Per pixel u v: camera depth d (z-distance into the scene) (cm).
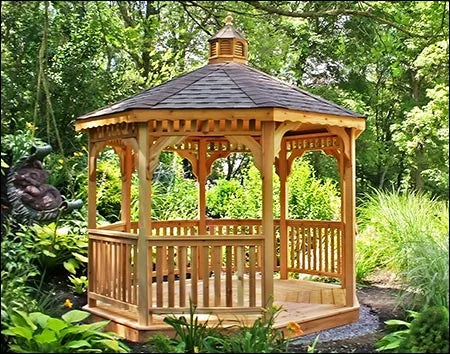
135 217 995
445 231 792
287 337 575
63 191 965
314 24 1515
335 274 776
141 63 1325
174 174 1224
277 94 614
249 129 572
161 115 563
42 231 780
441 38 840
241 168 1573
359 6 710
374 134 1723
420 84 1747
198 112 562
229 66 687
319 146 768
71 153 1086
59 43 1104
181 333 514
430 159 1503
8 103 982
